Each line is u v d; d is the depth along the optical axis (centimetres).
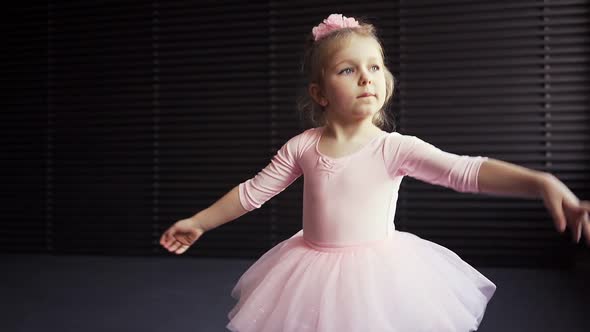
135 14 341
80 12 349
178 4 335
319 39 111
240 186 116
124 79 344
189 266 304
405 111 302
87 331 184
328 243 104
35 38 357
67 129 354
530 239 289
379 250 102
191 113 335
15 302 226
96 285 257
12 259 337
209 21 332
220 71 331
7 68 362
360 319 93
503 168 85
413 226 304
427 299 97
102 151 349
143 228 345
